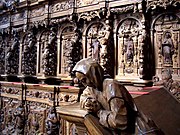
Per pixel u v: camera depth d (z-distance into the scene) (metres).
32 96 4.51
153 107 1.64
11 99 5.05
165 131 1.37
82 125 1.29
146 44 3.71
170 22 3.61
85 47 4.67
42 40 5.59
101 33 4.26
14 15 6.19
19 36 6.14
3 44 6.66
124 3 3.93
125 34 4.11
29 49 5.61
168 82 3.39
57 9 5.06
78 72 1.23
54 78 5.14
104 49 4.04
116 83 1.16
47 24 5.24
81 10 4.60
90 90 1.23
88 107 1.18
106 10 4.18
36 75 5.64
